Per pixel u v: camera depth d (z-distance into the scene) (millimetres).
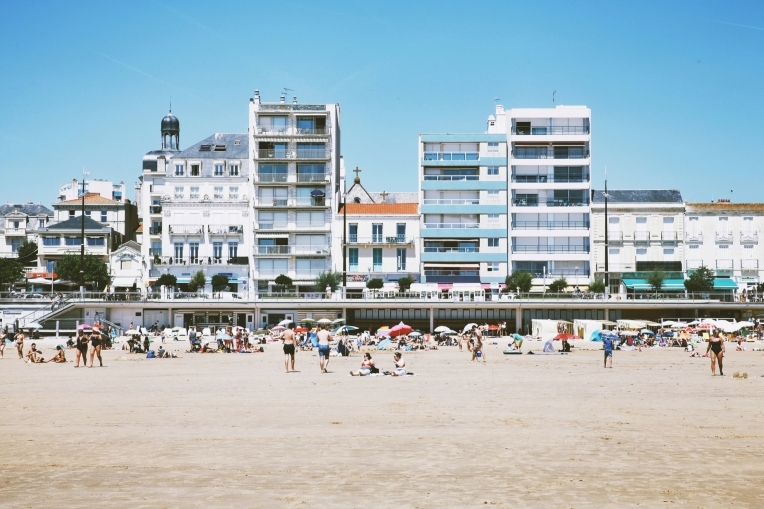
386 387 34219
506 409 26188
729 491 14641
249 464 17125
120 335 87375
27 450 18906
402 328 71000
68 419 24094
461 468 16625
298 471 16406
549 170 110312
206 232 112562
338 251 111875
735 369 45844
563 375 41062
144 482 15539
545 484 15180
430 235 109812
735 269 109312
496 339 84062
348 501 14016
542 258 109125
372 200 124438
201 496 14430
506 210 109750
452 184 110312
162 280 104500
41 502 14117
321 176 113250
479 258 109188
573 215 109812
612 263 109312
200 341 69562
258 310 94562
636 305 93375
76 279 106438
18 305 91438
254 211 112688
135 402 28594
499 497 14227
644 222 109875
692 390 32656
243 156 117875
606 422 23031
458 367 47688
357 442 19688
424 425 22500
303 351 69062
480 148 110875
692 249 109875
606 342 47250
